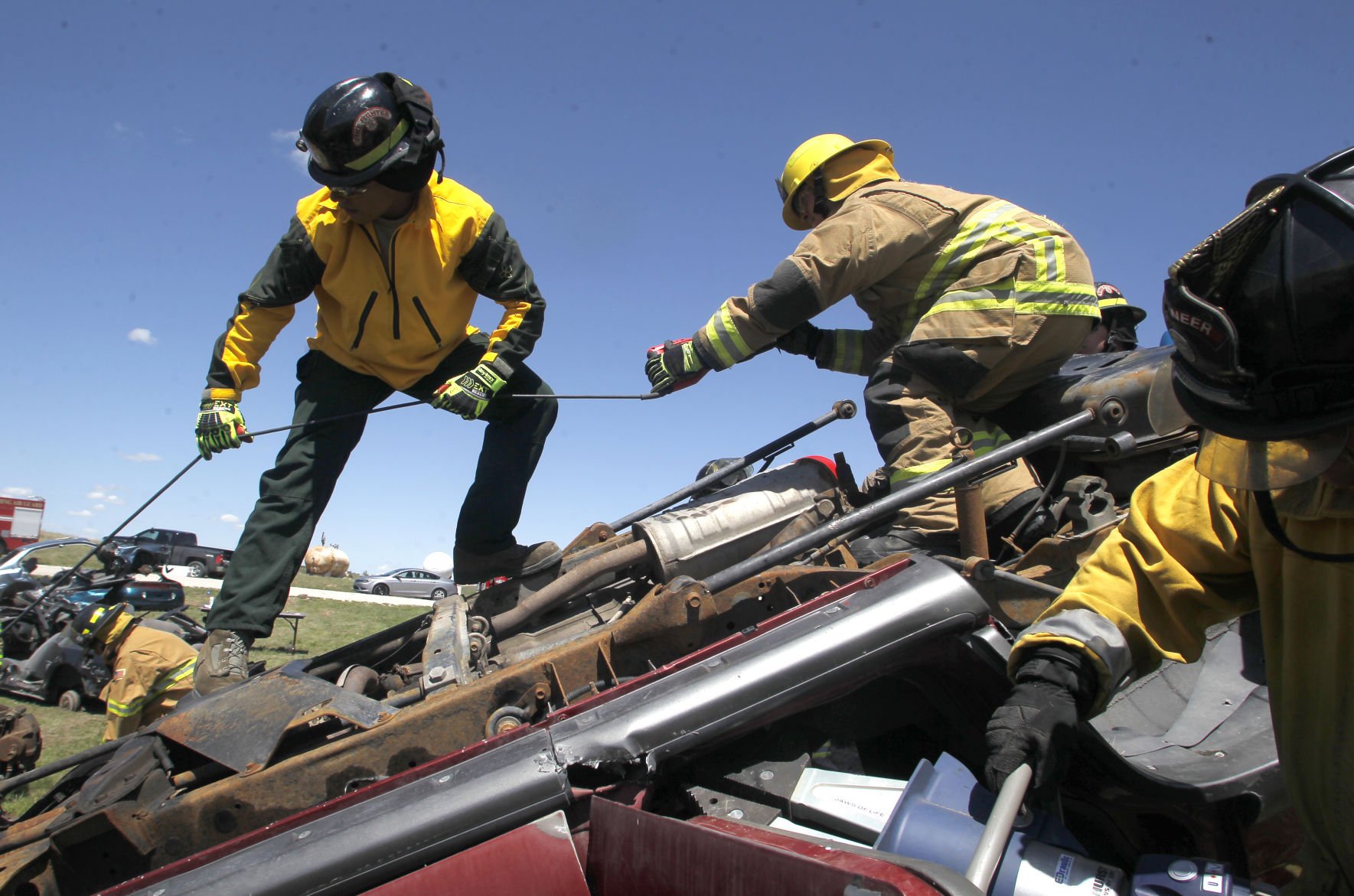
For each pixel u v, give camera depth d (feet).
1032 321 10.23
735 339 10.98
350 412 10.89
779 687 6.61
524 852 5.92
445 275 10.48
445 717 7.54
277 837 6.47
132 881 6.43
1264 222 4.42
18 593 32.45
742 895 5.03
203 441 10.55
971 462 8.95
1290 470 4.59
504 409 11.25
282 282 10.57
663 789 6.82
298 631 42.39
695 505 10.77
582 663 7.93
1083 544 9.43
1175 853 6.73
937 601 6.85
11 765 19.58
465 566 11.19
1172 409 5.82
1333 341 4.26
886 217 10.53
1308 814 5.40
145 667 18.80
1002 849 4.72
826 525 8.62
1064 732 5.20
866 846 5.77
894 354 10.71
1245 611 5.86
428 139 9.87
